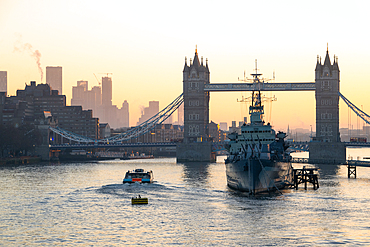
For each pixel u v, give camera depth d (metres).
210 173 197.25
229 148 148.25
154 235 83.12
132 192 127.69
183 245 77.75
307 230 85.12
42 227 88.88
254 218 93.75
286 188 136.88
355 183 149.75
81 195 123.38
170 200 113.81
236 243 78.31
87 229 87.38
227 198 116.31
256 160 119.44
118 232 85.25
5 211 102.50
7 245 78.50
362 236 81.50
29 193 129.12
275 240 79.50
